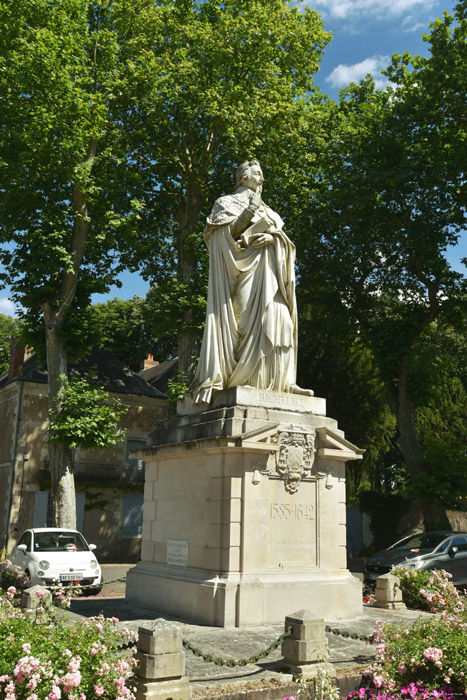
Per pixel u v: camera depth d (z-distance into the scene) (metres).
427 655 6.13
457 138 28.22
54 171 23.53
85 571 15.90
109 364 38.06
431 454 28.64
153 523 12.31
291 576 10.55
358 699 6.54
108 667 5.46
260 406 11.16
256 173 12.90
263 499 10.54
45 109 21.59
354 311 30.31
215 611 9.81
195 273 26.91
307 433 11.28
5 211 23.52
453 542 17.77
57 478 23.08
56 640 5.64
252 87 26.84
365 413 35.69
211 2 28.61
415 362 29.89
